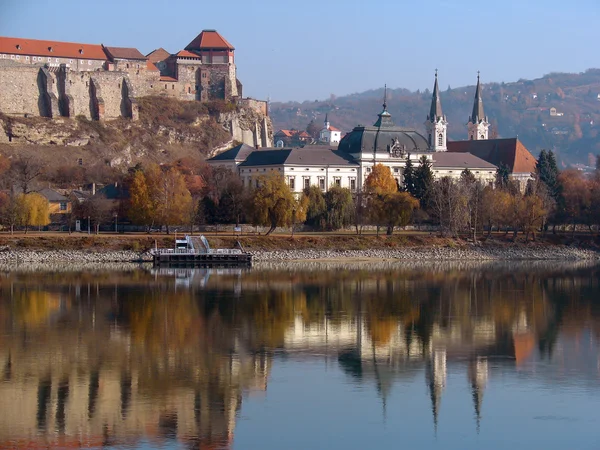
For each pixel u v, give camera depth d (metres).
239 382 184.00
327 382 185.00
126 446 151.12
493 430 159.25
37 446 150.75
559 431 158.88
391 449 150.62
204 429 158.00
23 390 177.25
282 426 159.88
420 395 177.00
